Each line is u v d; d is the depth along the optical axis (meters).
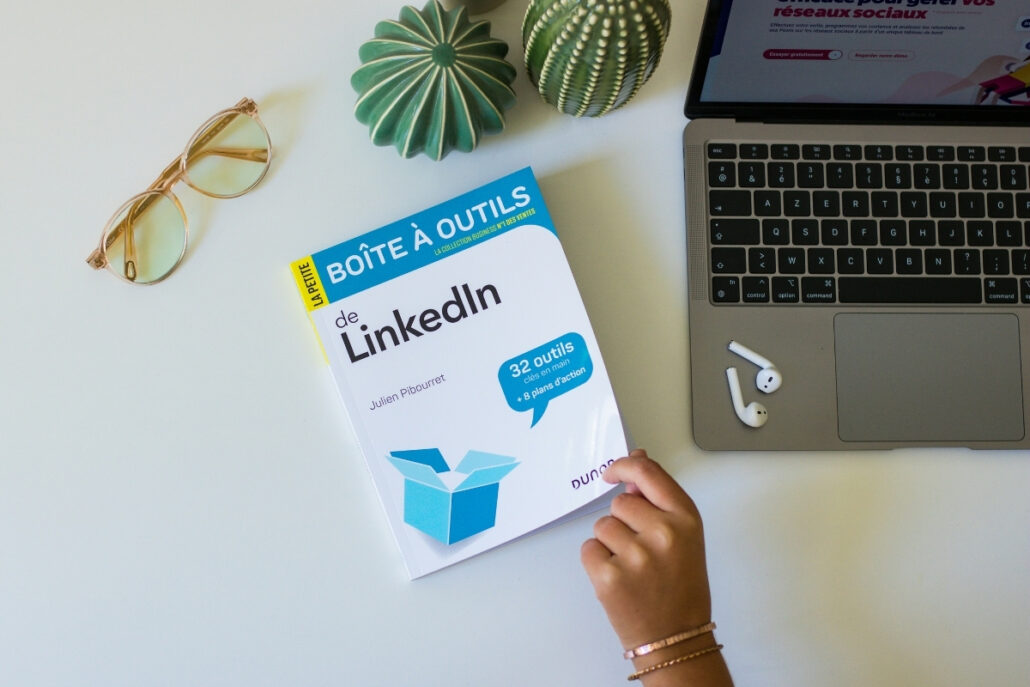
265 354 0.63
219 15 0.64
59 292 0.63
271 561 0.62
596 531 0.59
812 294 0.63
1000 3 0.56
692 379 0.63
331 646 0.62
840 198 0.64
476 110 0.59
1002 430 0.64
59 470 0.62
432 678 0.62
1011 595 0.64
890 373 0.63
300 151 0.64
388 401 0.61
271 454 0.63
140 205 0.63
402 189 0.64
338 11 0.64
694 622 0.57
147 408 0.63
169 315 0.63
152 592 0.62
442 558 0.61
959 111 0.63
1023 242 0.64
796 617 0.63
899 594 0.63
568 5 0.52
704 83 0.62
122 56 0.64
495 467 0.61
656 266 0.64
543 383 0.62
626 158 0.65
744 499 0.63
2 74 0.64
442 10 0.59
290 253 0.64
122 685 0.62
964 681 0.63
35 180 0.63
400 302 0.62
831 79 0.61
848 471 0.64
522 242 0.62
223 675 0.62
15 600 0.62
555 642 0.62
